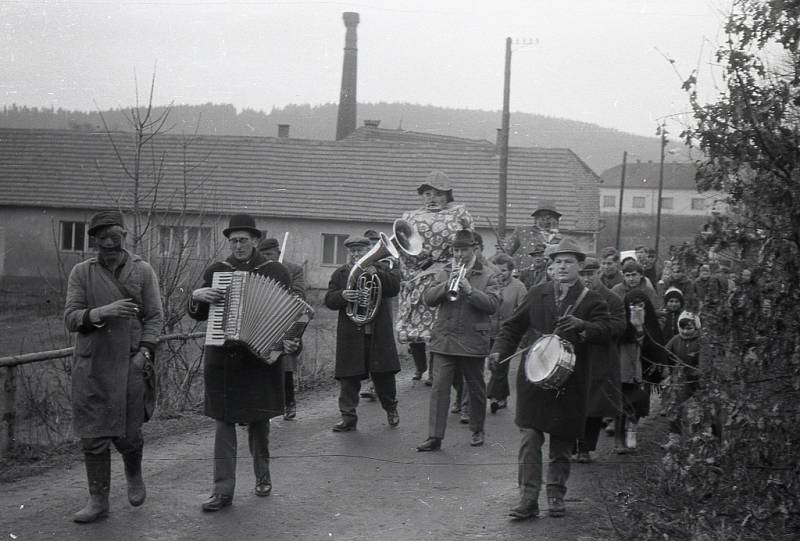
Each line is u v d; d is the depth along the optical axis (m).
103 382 6.51
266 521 6.68
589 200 39.44
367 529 6.56
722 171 6.55
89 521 6.52
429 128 132.38
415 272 12.46
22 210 38.59
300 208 38.41
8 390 8.34
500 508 7.10
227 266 7.13
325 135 116.50
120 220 6.71
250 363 6.98
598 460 8.74
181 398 11.27
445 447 9.12
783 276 6.24
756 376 6.31
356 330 9.73
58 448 8.77
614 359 8.52
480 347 8.98
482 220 38.12
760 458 6.17
